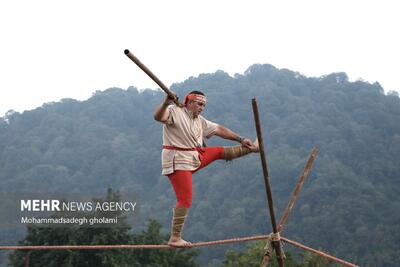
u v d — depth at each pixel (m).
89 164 95.44
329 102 111.31
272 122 106.56
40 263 31.03
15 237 59.44
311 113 107.00
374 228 68.62
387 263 61.69
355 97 113.06
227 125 107.50
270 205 8.55
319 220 70.31
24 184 86.88
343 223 69.56
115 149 97.62
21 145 101.75
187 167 8.55
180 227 8.64
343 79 126.00
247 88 119.56
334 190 76.50
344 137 97.81
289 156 87.75
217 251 69.75
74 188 87.75
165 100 8.14
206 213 78.25
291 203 9.20
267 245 8.96
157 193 87.75
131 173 93.56
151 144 101.25
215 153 8.90
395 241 65.94
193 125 8.60
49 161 95.56
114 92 120.94
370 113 106.44
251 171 84.75
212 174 87.38
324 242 67.69
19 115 112.69
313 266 32.66
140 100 119.25
